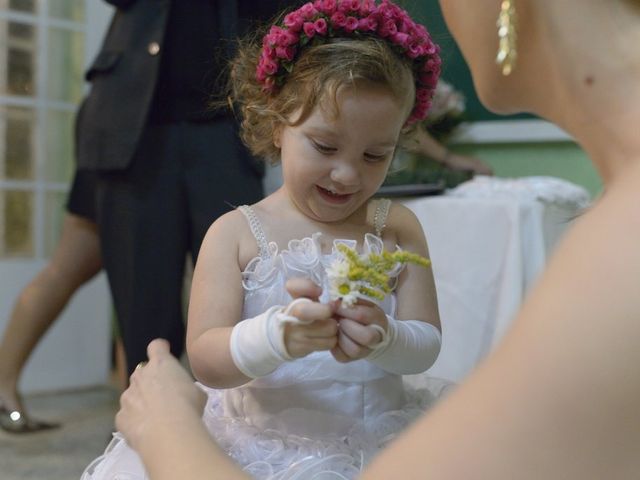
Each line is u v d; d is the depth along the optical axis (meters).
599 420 0.40
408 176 2.42
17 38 2.94
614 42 0.50
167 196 1.90
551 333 0.42
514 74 0.57
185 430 0.65
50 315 2.44
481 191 2.08
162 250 1.92
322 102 0.94
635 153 0.48
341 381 0.99
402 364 0.93
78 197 2.36
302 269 1.00
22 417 2.38
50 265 2.43
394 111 0.96
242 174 1.90
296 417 0.98
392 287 1.06
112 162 1.89
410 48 1.02
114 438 1.02
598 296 0.41
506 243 1.91
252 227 1.04
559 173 3.09
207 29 1.86
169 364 0.78
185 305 2.74
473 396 0.43
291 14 1.02
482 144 3.23
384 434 0.97
